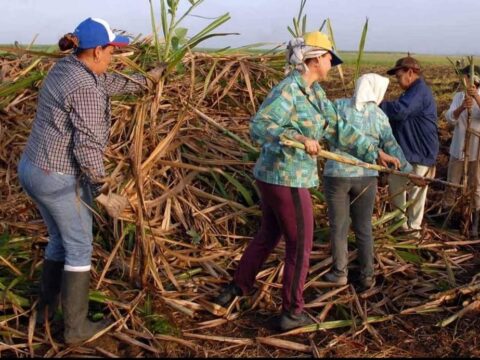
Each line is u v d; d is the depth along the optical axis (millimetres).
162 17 5734
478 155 5645
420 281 4672
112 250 4625
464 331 3947
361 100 4309
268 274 4570
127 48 6098
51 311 3857
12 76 5887
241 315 4129
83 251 3629
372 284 4543
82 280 3617
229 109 6207
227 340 3748
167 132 5297
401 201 5512
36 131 3488
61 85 3391
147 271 4160
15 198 4938
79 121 3346
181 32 6109
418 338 3881
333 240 4465
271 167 3680
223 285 4465
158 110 5539
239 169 5520
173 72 6016
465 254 5246
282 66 6715
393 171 3953
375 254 4906
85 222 3619
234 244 4922
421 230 5375
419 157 5324
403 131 5348
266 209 3973
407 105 5176
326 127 3859
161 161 4996
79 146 3354
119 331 3758
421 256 5227
